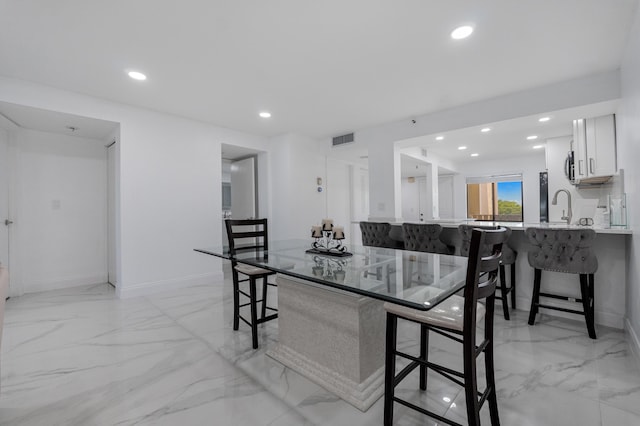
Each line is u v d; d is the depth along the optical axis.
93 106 3.33
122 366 2.05
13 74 2.77
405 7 1.94
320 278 1.59
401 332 2.57
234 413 1.58
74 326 2.74
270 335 2.55
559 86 3.09
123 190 3.57
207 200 4.35
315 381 1.84
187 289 3.99
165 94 3.29
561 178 4.89
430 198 6.32
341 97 3.43
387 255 2.27
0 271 1.22
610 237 2.64
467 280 1.24
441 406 1.61
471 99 3.52
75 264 4.14
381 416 1.55
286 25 2.11
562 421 1.49
